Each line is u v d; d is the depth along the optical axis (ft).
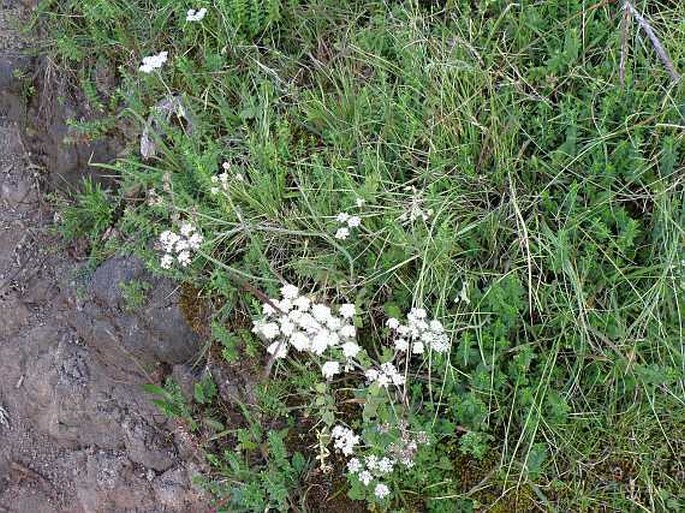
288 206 1.96
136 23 2.26
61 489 2.20
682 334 1.66
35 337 2.33
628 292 1.72
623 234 1.68
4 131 2.59
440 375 1.72
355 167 1.92
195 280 1.95
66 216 2.32
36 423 2.27
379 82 2.01
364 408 1.69
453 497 1.67
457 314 1.68
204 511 2.01
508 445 1.69
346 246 1.85
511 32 2.00
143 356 2.09
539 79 1.92
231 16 2.09
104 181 2.35
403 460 1.60
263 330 1.64
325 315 1.64
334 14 2.13
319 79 2.03
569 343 1.70
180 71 2.14
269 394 1.83
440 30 2.04
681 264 1.64
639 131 1.76
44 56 2.48
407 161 1.91
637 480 1.63
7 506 2.23
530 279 1.65
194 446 2.03
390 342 1.80
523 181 1.86
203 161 1.93
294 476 1.80
